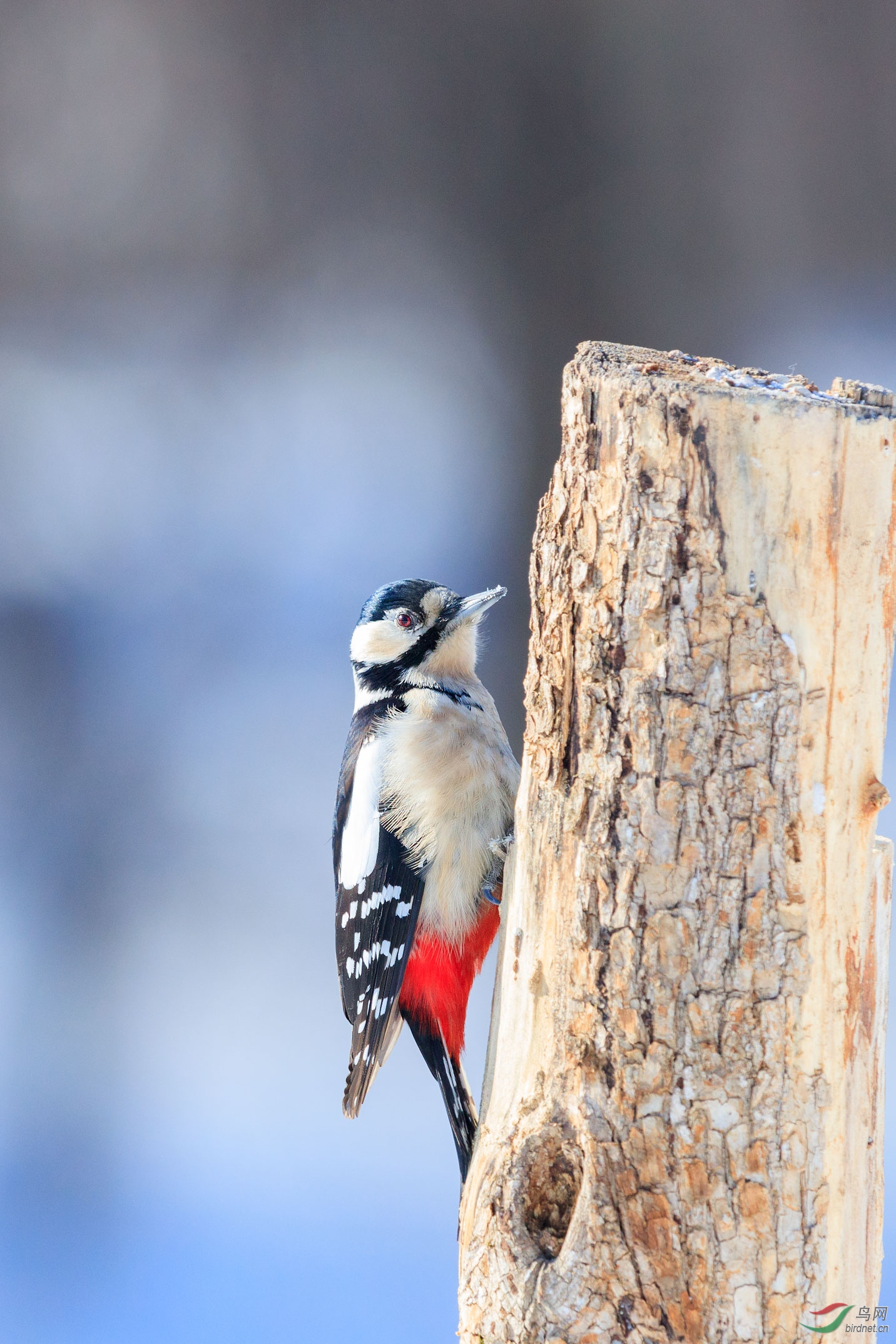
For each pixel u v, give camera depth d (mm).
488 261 15352
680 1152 4207
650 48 14367
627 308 14820
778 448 4086
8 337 18234
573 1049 4371
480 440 16000
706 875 4188
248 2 16016
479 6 14695
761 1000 4172
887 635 4227
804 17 14164
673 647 4184
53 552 18109
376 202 16016
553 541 4535
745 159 14555
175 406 18484
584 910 4352
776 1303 4203
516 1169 4508
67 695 16719
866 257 14734
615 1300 4289
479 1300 4586
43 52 16578
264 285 17547
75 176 17203
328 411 17844
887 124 14266
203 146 16859
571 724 4480
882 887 4336
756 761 4148
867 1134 4352
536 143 14836
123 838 14859
